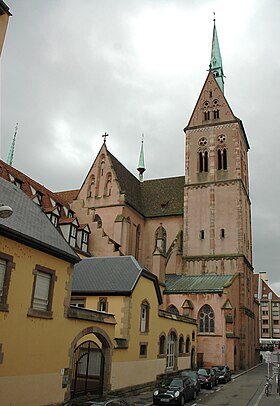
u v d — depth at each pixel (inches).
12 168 2044.8
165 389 1076.5
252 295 2669.8
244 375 1931.6
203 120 2785.4
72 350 909.2
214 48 3152.1
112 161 2632.9
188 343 1796.3
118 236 2319.1
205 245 2466.8
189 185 2642.7
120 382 1112.2
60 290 893.8
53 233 970.1
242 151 2755.9
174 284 2287.2
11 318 745.0
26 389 761.6
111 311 1208.2
